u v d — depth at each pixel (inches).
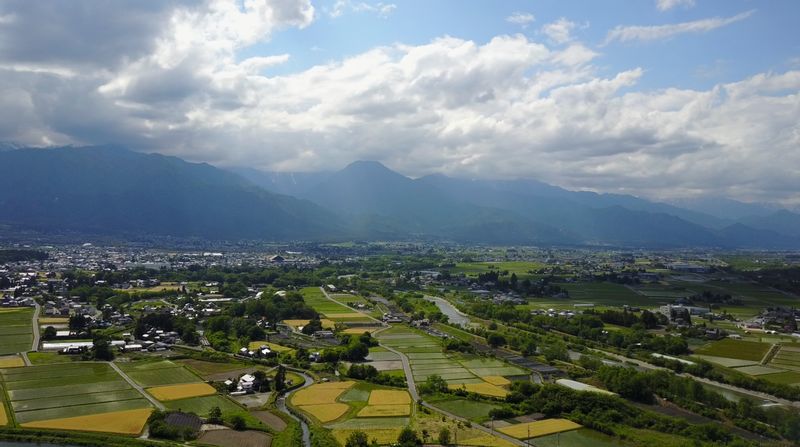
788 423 6614.2
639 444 6176.2
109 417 6658.5
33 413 6722.4
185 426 6348.4
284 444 5940.0
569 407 7244.1
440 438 6166.3
